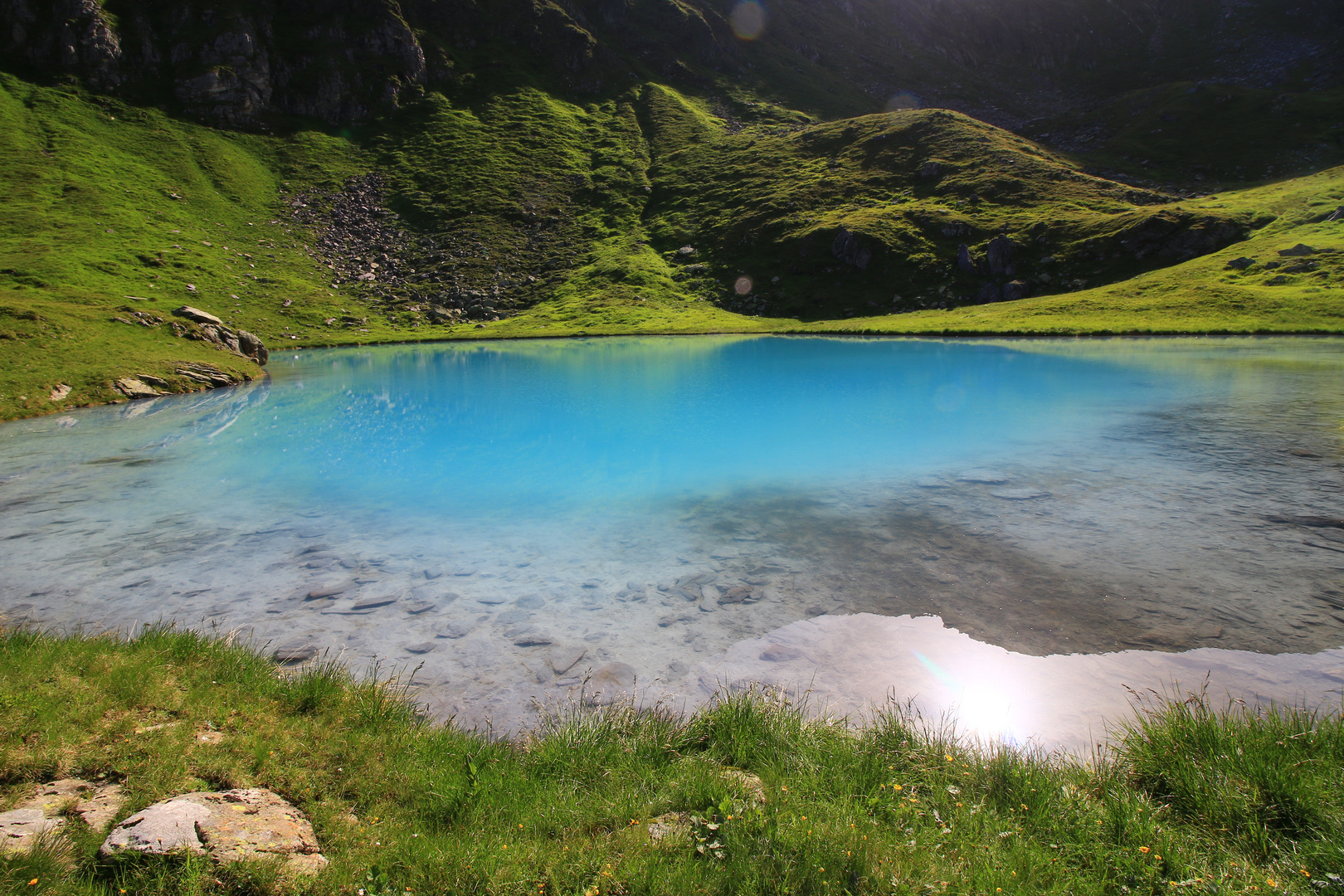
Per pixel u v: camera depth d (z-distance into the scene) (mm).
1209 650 8461
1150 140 143000
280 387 40281
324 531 14016
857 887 4191
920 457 19172
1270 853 4484
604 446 21922
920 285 87812
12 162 98625
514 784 5734
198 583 11336
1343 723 5902
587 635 9344
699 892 4188
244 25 138625
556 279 103625
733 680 8148
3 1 120000
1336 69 167625
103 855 4062
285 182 121312
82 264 78812
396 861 4543
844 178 117500
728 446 21375
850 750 6273
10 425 27297
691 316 88375
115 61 125000
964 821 5074
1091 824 4918
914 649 8773
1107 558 11531
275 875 4129
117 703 6383
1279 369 33594
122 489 17438
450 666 8547
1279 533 12273
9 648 7742
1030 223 92500
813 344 60594
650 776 5875
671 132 149875
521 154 137375
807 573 11344
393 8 155750
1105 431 21500
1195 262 75062
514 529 13977
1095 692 7656
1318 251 65312
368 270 102500
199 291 83062
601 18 186125
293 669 8414
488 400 33000
